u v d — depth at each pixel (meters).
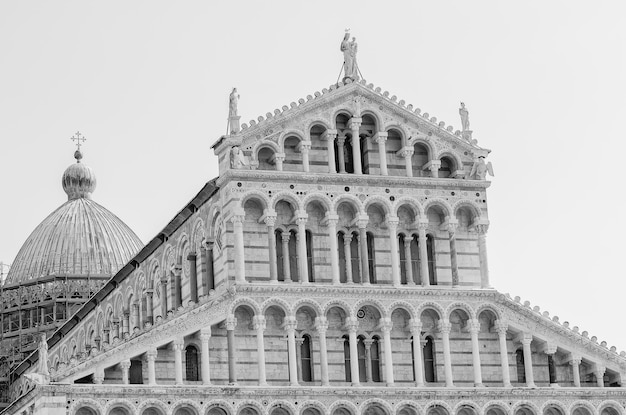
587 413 82.44
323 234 81.12
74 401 72.50
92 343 111.12
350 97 82.88
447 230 83.38
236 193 79.00
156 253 95.06
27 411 74.75
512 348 83.12
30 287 131.75
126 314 102.50
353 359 78.94
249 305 77.69
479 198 83.81
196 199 83.56
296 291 78.69
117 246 135.75
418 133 83.94
